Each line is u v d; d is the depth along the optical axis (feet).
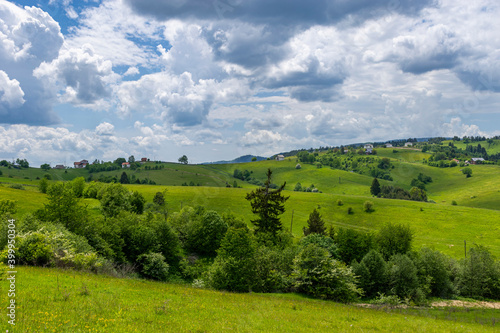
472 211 455.63
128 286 81.51
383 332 65.62
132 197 380.99
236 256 153.79
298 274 140.15
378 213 469.16
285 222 442.50
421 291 172.45
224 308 71.56
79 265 106.83
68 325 42.01
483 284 201.57
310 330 59.00
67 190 191.62
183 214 312.29
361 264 181.27
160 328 46.88
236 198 491.31
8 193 343.26
